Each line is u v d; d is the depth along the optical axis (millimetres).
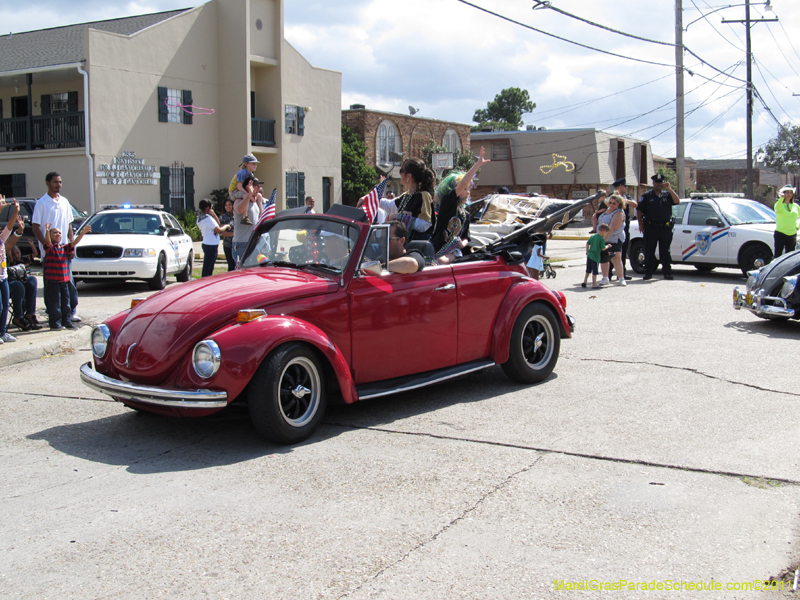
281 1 28719
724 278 14750
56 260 9109
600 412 5695
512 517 3797
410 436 5156
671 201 14109
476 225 7777
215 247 12391
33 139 24938
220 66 27625
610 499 4020
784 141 66000
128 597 3041
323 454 4785
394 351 5637
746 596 3045
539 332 6738
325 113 32062
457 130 44219
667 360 7434
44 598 3041
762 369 6961
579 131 48500
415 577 3188
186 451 4895
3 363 7695
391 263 5605
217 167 28078
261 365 4750
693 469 4445
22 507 3980
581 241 32469
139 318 5141
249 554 3404
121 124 24312
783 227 13344
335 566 3289
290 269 5699
